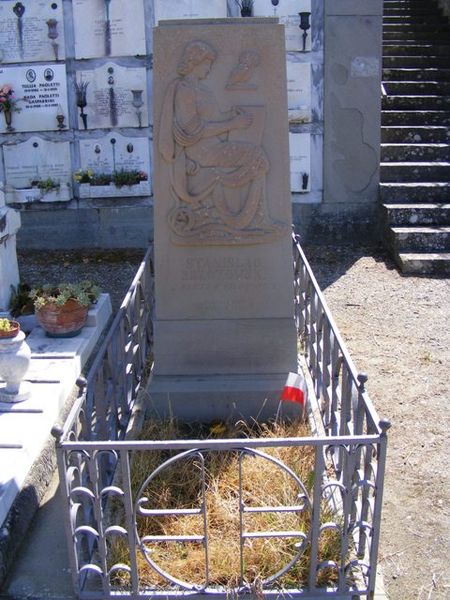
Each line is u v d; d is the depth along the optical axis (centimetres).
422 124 852
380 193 754
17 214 538
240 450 253
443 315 566
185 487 319
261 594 260
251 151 372
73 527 258
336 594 264
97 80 737
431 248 689
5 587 275
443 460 366
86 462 283
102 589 268
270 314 396
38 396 389
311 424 375
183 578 270
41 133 754
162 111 370
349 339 523
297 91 730
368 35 716
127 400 392
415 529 314
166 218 383
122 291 647
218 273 390
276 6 711
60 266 725
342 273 674
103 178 752
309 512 286
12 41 731
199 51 360
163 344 398
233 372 401
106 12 719
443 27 1058
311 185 757
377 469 253
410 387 446
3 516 293
